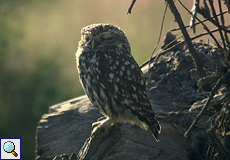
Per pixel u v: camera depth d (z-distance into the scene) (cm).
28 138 2488
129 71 1167
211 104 987
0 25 3378
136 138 1291
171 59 1341
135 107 1160
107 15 3606
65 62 3022
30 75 2853
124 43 1233
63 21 3612
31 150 2402
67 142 1354
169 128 1273
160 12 3503
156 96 1312
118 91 1161
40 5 3781
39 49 3144
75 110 1374
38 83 2806
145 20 3444
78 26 3534
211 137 1002
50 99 2673
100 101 1185
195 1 863
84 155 1108
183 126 1261
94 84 1181
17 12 3650
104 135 1129
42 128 1385
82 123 1354
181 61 1321
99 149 1113
